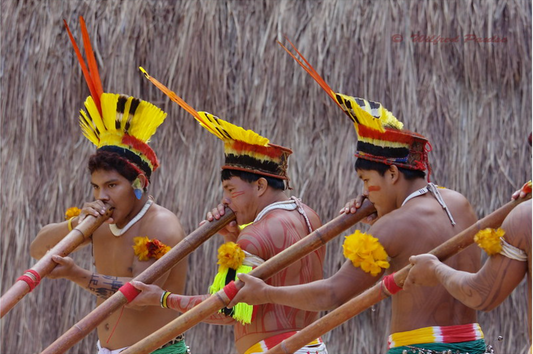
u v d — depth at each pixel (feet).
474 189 45.29
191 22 49.39
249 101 48.29
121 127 36.42
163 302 33.42
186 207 47.88
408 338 29.60
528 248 25.23
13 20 52.03
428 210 30.07
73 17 51.37
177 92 49.16
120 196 35.96
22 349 49.65
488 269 25.85
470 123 45.83
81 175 49.90
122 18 50.42
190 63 49.19
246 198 34.45
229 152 34.86
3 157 51.16
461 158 45.57
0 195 50.83
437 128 45.93
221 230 35.78
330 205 46.19
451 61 46.52
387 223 29.86
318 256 35.06
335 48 47.39
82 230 35.29
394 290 28.50
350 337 46.24
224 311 32.24
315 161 46.80
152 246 35.45
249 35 48.75
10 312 50.01
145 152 36.91
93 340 49.73
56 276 34.78
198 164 48.16
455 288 26.50
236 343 34.37
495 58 45.85
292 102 47.62
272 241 33.06
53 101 50.96
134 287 33.65
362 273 29.66
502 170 45.11
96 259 37.78
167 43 49.90
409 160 30.50
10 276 50.14
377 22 47.01
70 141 50.52
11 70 51.70
